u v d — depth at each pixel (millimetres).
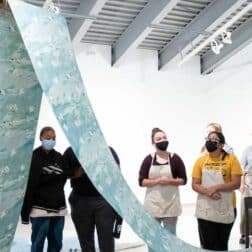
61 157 3492
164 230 1565
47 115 6543
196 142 7742
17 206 1627
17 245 4875
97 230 3088
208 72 7871
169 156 3555
